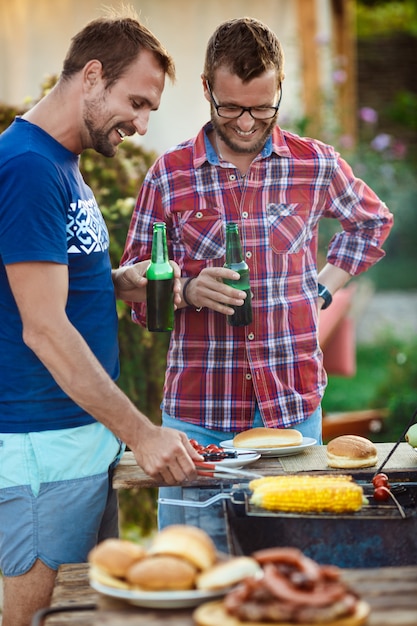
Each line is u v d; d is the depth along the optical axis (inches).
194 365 132.3
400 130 780.6
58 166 106.7
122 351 184.2
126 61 107.6
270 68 121.0
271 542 94.9
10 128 108.3
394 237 680.4
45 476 109.4
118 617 71.1
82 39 108.1
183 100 246.8
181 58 245.9
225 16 265.1
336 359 292.2
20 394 108.7
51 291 101.7
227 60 120.4
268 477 101.5
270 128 126.7
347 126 520.1
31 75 218.1
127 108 108.8
